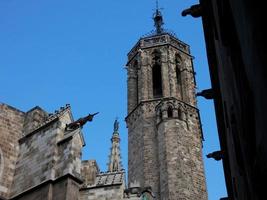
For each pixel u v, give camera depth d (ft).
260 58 22.45
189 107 186.19
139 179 161.27
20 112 98.32
